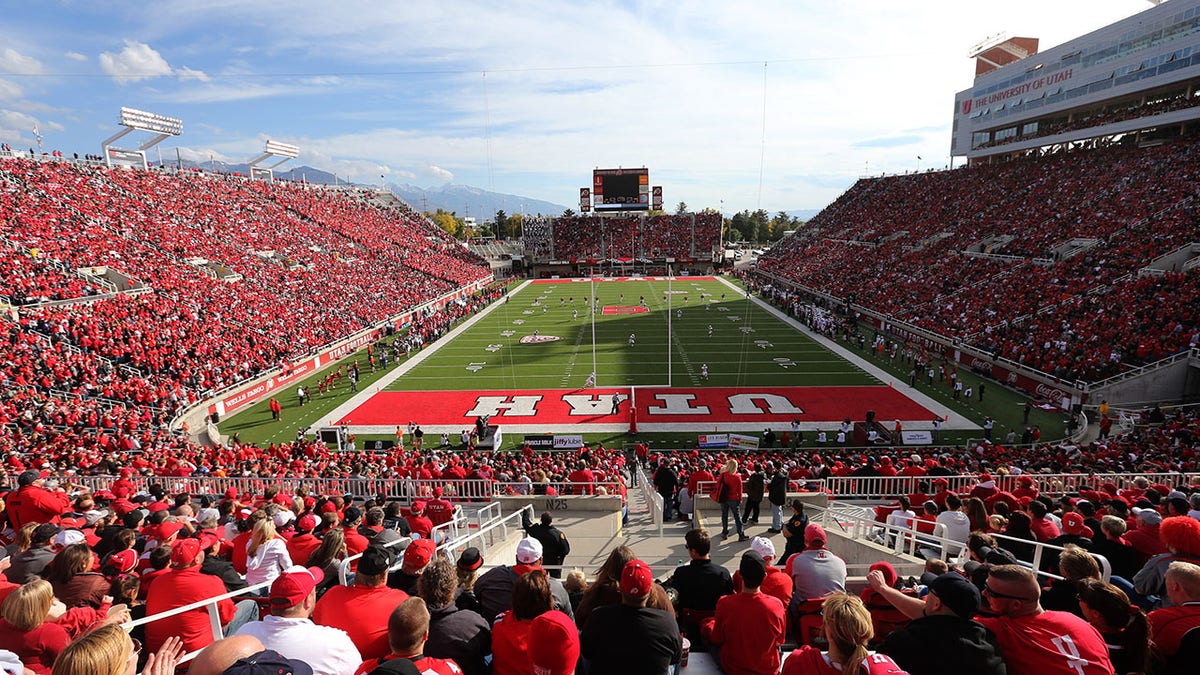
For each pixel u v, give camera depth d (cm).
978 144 6494
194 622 447
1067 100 5194
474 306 5753
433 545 517
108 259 3412
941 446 2291
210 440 2438
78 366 2397
